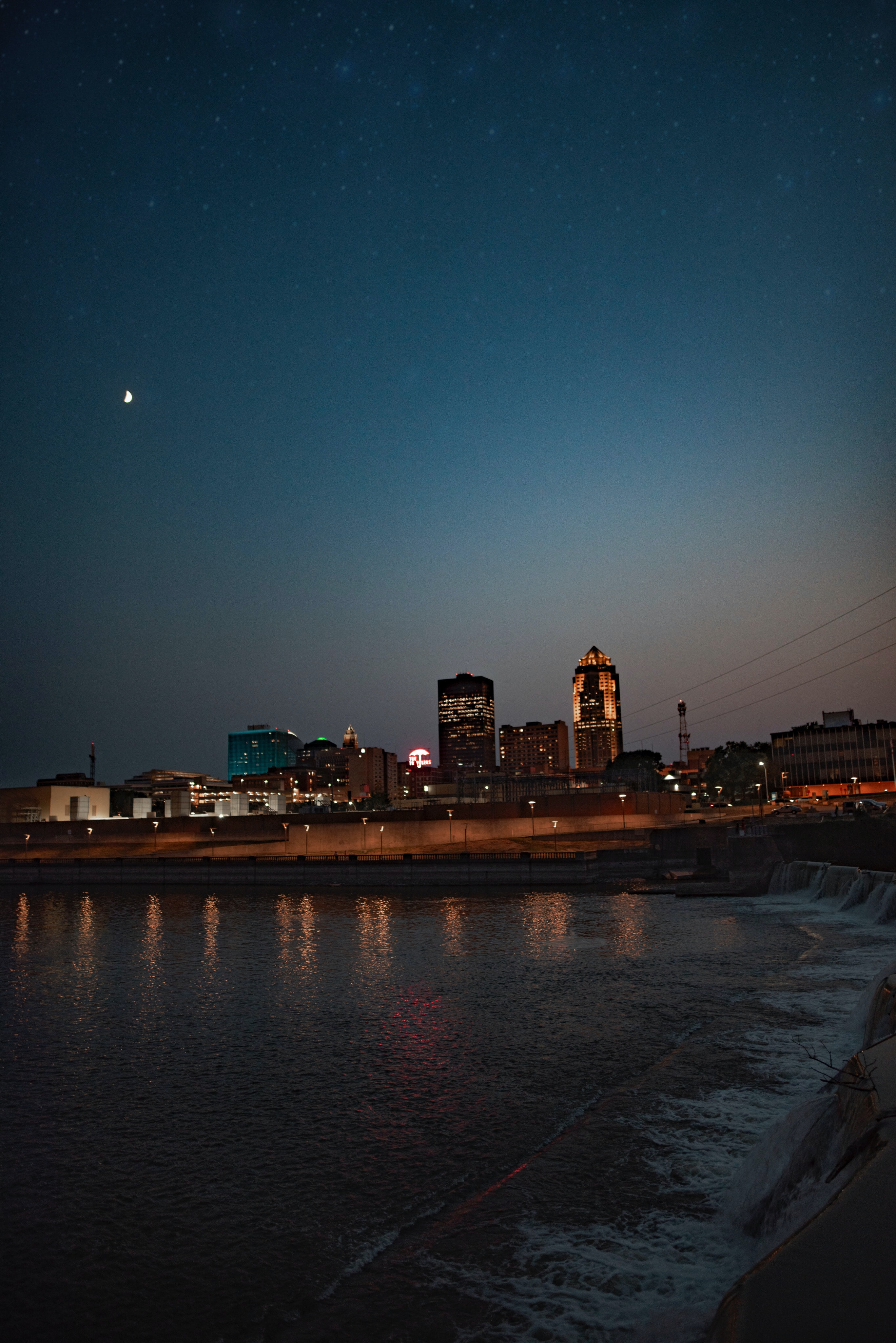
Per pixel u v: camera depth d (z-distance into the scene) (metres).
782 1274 4.85
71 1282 11.07
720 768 191.38
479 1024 25.95
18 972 39.03
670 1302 9.52
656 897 65.75
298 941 48.09
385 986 33.38
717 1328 4.75
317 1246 11.81
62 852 123.31
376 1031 25.56
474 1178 14.04
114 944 48.12
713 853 77.56
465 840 103.56
